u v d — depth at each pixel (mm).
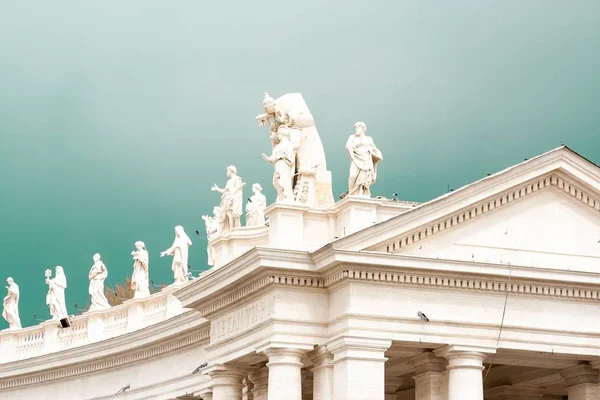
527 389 81500
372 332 65688
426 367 68625
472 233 68500
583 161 69875
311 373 74812
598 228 70875
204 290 72125
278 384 66188
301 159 71375
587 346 69188
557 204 70438
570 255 70000
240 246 77125
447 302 67250
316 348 67250
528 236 69438
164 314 90312
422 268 66250
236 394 72562
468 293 67688
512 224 69312
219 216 79250
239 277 68312
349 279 65688
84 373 93250
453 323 66938
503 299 68188
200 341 81500
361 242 65500
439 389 68500
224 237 77375
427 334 66500
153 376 86500
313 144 71938
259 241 76750
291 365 66500
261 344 67688
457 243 68188
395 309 66250
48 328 99625
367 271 65875
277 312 66688
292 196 69000
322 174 72188
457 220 68125
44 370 95688
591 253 70312
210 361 73188
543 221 69875
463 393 66688
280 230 68000
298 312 67000
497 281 67875
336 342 66000
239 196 78500
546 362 71500
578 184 70312
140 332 86188
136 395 87812
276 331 66500
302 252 66312
